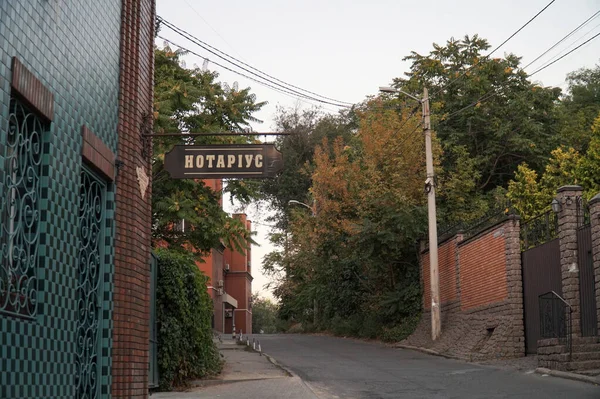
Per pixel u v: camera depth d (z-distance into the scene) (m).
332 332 37.84
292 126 50.97
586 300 18.17
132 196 10.05
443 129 36.75
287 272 44.38
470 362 20.80
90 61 8.82
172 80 22.69
